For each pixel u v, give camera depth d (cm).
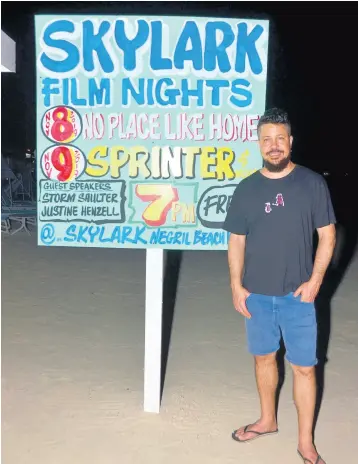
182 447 360
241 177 375
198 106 370
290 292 329
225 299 698
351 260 970
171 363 494
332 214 324
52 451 353
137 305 663
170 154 374
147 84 370
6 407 408
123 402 418
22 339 545
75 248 1006
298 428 354
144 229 381
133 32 367
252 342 346
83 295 701
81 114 375
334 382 462
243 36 365
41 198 382
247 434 368
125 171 378
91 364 488
